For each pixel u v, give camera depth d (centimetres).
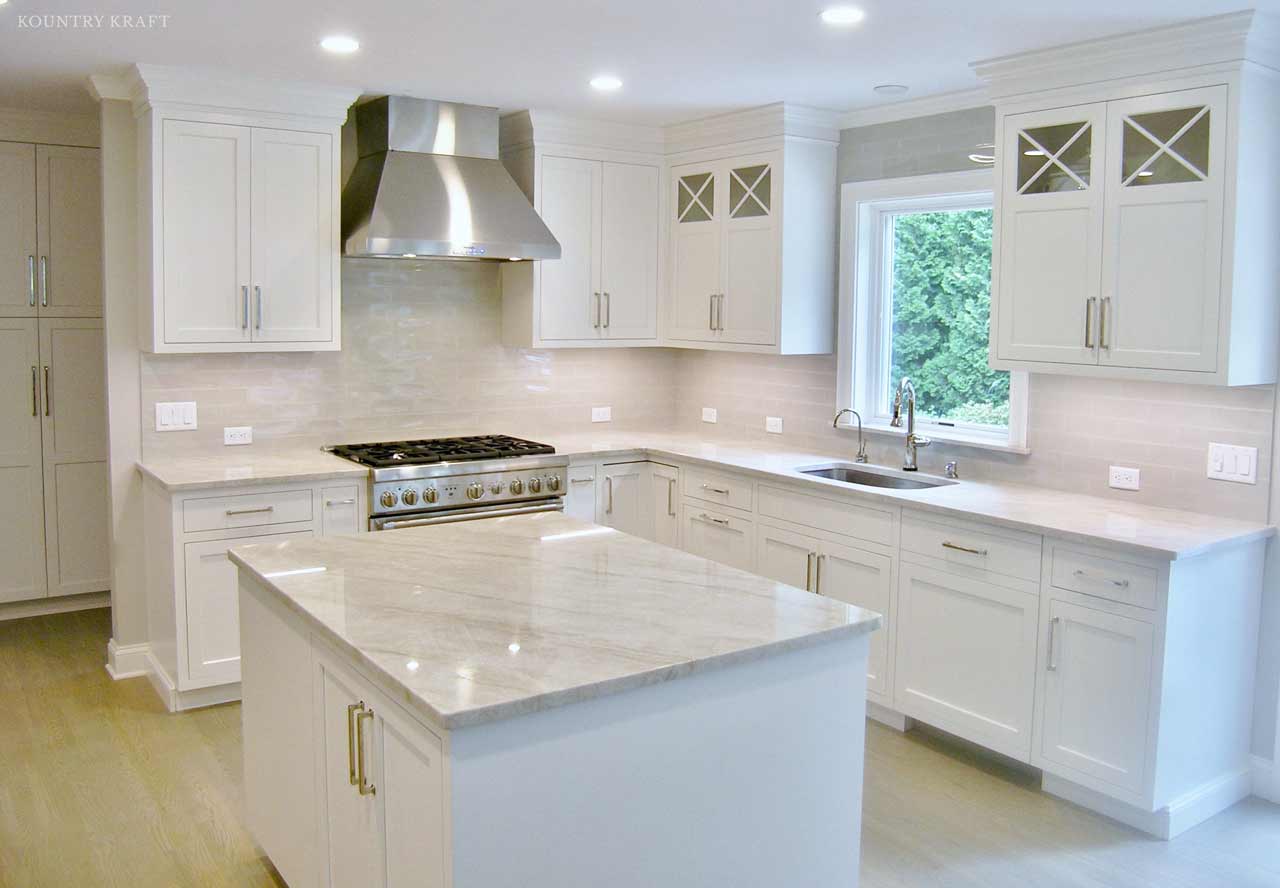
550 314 524
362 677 229
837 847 251
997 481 434
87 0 320
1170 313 345
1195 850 330
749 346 507
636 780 216
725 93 453
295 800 277
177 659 418
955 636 380
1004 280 393
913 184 465
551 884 207
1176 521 356
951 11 325
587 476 509
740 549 475
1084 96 364
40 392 538
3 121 514
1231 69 326
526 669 212
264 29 354
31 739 404
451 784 194
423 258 526
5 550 540
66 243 536
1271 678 359
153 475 427
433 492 459
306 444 503
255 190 443
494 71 415
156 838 332
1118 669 332
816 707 243
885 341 497
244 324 446
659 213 552
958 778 376
